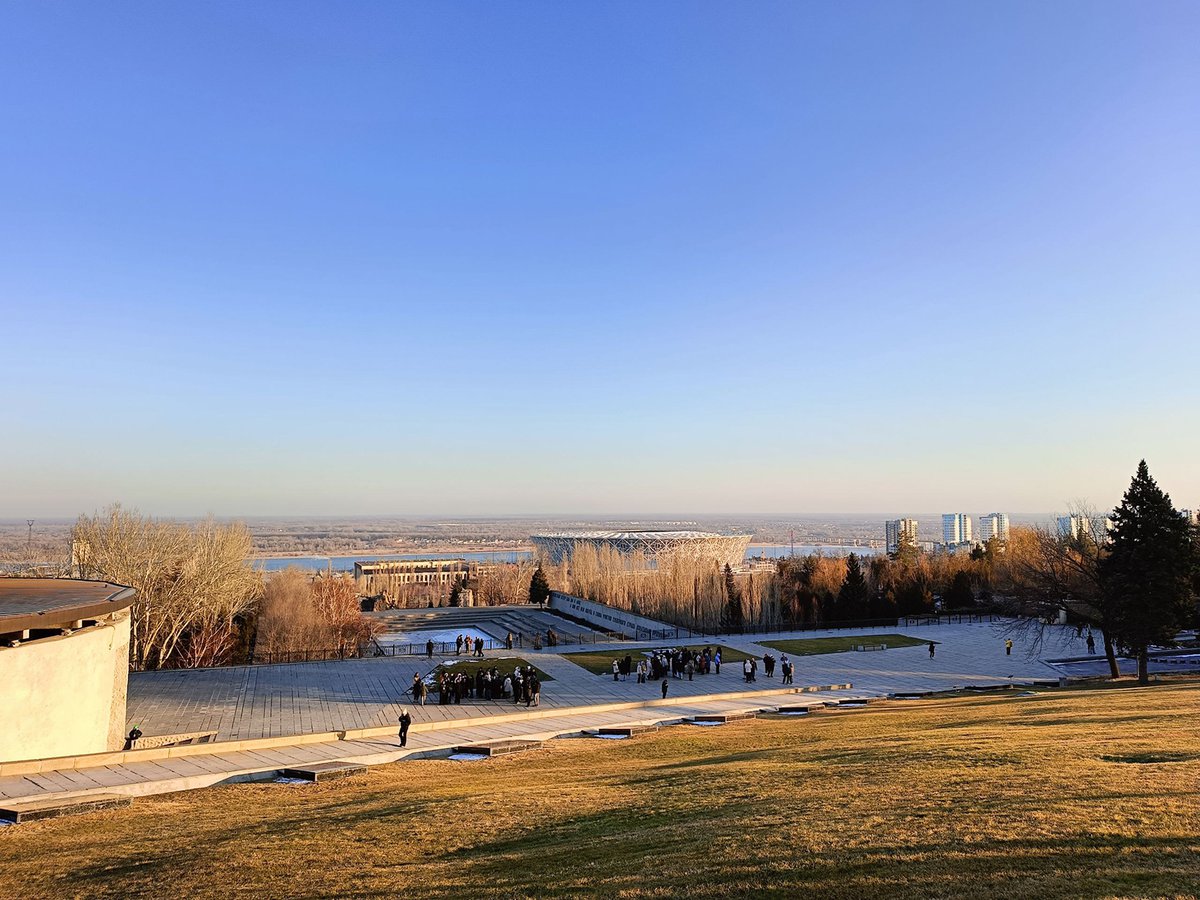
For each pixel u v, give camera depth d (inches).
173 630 2554.1
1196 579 2166.6
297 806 812.6
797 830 553.6
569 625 3373.5
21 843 685.9
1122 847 458.9
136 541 2593.5
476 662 2135.8
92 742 1109.1
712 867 492.4
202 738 1315.2
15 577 1577.3
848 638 2733.8
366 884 530.6
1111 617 1761.8
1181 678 1723.7
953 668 2114.9
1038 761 733.3
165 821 760.3
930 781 682.2
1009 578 2659.9
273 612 2874.0
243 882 553.3
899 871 451.8
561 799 764.6
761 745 1069.8
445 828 668.7
